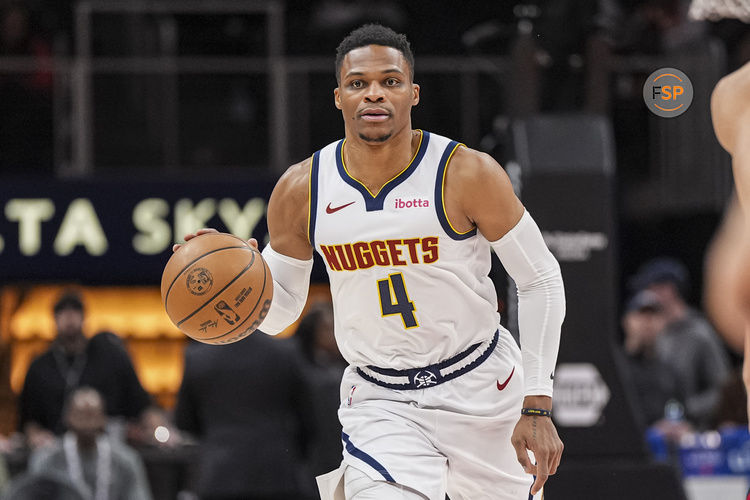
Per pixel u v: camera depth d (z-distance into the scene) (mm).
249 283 7035
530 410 7027
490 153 14648
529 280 7160
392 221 7008
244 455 13281
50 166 22422
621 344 24312
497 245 7133
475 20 24844
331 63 22844
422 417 7262
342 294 7266
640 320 16797
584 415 12664
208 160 22609
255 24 23641
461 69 22453
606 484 12375
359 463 7129
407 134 7035
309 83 22781
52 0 23828
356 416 7379
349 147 7164
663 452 14656
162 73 22641
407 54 7031
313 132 22719
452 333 7223
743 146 3525
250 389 13383
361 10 24906
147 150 22469
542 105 13484
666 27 22438
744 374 4312
